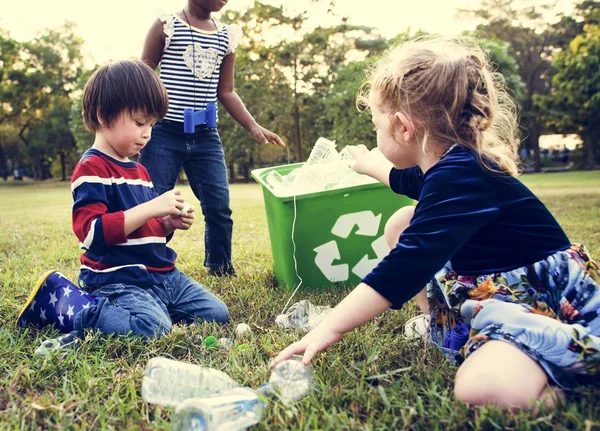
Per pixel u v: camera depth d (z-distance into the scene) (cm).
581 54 1992
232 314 228
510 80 2244
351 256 268
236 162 2728
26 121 3531
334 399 138
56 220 666
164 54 298
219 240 310
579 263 151
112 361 172
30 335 198
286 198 255
